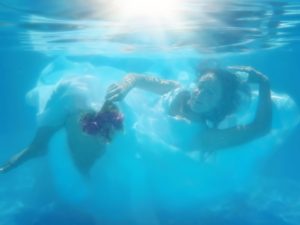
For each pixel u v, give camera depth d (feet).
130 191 6.91
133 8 7.75
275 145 8.68
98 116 4.72
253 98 7.64
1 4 7.50
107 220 7.00
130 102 7.13
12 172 10.09
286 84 30.42
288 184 10.00
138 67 15.79
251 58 16.98
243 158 8.55
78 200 7.34
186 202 7.59
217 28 10.04
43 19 8.88
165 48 12.67
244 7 7.97
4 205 8.01
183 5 7.60
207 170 7.81
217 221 7.39
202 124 6.46
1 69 23.44
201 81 5.93
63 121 6.61
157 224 7.02
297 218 7.92
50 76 9.13
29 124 15.84
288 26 10.48
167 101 6.86
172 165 7.13
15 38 12.15
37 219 7.27
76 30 10.16
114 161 6.68
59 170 7.22
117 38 11.18
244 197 8.58
